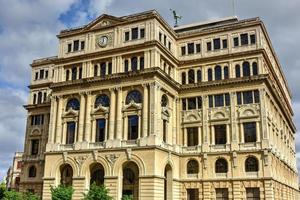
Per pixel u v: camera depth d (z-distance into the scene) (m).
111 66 67.38
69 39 72.81
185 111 68.88
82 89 67.94
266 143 60.81
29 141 83.19
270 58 76.62
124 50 66.25
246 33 67.75
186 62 71.06
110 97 65.12
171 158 63.88
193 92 68.94
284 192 72.31
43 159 79.50
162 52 66.00
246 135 63.25
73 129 67.50
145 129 60.47
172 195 63.22
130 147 60.34
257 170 60.94
